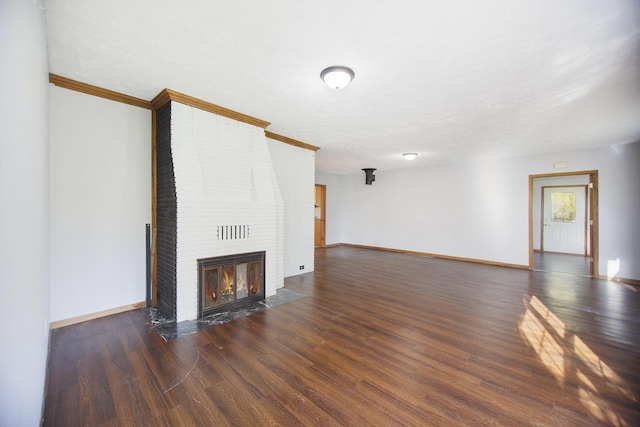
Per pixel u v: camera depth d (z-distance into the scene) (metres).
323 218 8.45
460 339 2.52
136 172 3.13
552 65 2.22
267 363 2.11
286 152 4.64
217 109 3.15
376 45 1.99
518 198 5.76
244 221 3.39
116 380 1.88
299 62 2.24
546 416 1.58
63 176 2.68
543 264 6.02
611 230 4.77
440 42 1.94
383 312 3.18
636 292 4.00
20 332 1.18
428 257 6.86
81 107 2.77
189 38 1.93
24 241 1.24
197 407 1.64
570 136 4.23
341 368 2.05
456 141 4.63
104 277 2.93
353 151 5.51
